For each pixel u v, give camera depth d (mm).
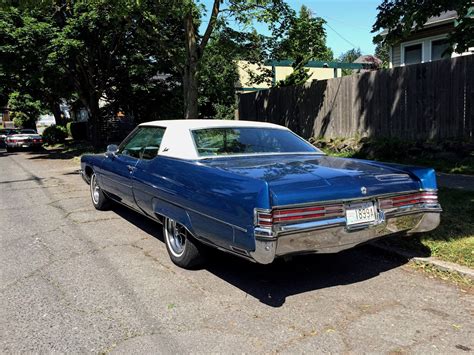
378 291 3859
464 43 6742
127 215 6910
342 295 3795
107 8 11703
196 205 3828
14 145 24688
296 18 12227
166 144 4805
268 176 3508
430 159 8953
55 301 3730
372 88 10773
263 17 10070
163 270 4438
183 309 3555
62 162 16828
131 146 5758
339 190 3430
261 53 13383
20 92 21031
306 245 3342
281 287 3994
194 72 11531
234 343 3014
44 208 7648
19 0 10664
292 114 13602
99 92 19625
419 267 4340
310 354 2863
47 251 5113
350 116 11508
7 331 3219
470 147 8492
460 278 4004
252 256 3271
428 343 2984
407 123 10016
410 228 3951
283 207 3170
